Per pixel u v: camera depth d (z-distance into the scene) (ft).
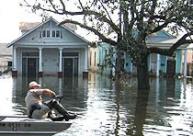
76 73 167.43
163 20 89.92
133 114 58.75
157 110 63.57
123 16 85.76
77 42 163.73
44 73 167.12
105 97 81.76
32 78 145.79
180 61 161.99
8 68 196.34
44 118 42.16
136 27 89.35
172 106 68.90
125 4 81.41
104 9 88.02
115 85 114.11
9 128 39.65
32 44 162.20
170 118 55.77
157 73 156.56
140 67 99.30
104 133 44.60
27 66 167.22
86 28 95.40
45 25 161.99
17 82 123.03
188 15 82.12
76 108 64.34
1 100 74.08
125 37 86.74
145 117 56.13
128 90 98.58
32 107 42.55
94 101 74.49
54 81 130.21
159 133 45.34
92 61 211.61
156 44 157.17
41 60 162.40
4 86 107.14
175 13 83.10
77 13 94.17
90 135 43.42
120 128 47.67
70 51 166.40
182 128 48.55
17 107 64.13
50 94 43.68
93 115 56.95
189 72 167.63
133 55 89.86
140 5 84.23
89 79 143.13
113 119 53.93
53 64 167.43
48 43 162.20
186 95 88.53
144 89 100.01
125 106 67.77
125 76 98.22
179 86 114.21
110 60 95.09
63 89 100.07
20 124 39.73
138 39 88.84
